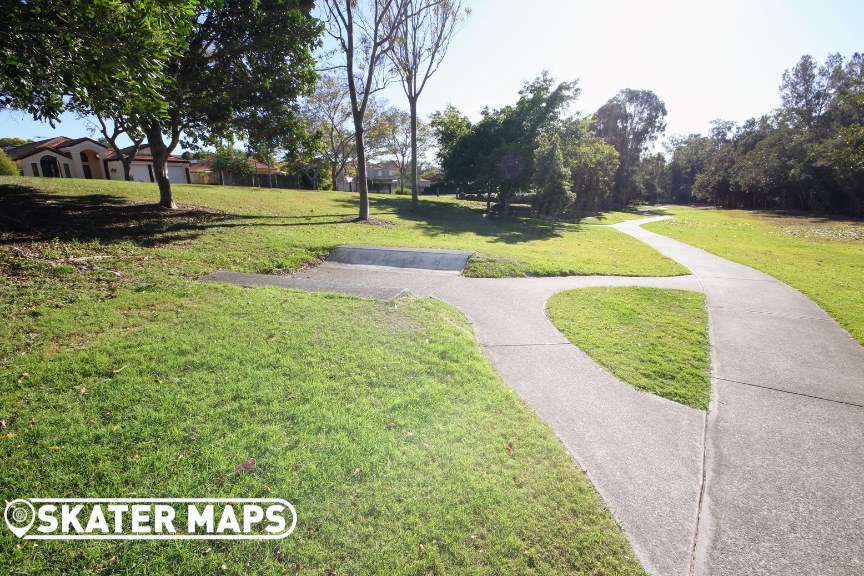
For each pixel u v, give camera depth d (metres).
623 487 2.76
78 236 8.78
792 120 45.00
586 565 2.17
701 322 6.44
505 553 2.20
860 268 11.51
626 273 9.82
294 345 4.49
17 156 31.05
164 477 2.55
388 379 3.90
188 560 2.08
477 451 2.98
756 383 4.43
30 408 3.15
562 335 5.54
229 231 11.20
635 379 4.34
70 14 5.05
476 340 5.25
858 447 3.33
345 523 2.31
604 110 47.62
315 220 15.01
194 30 10.47
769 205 48.50
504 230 18.16
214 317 5.18
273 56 12.25
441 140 27.39
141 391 3.45
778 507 2.65
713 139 72.81
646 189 60.66
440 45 19.97
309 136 15.01
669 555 2.26
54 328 4.59
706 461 3.09
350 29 14.19
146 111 6.42
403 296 6.71
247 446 2.85
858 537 2.43
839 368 4.85
